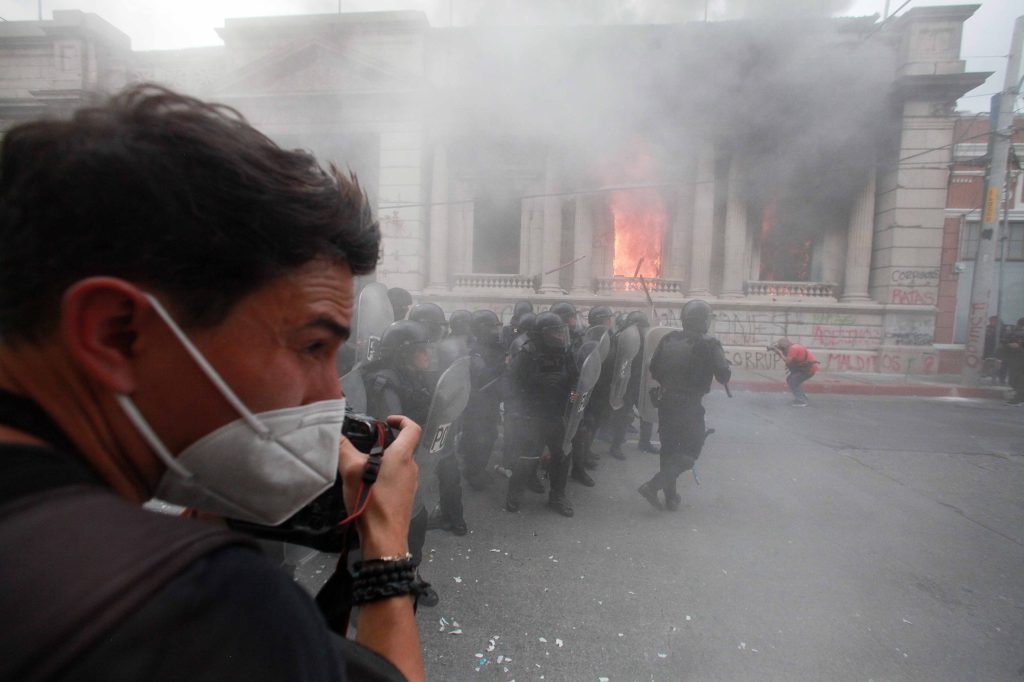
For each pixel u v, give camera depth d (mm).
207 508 546
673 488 4273
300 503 564
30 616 257
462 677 2365
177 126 394
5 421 372
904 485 5109
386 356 3041
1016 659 2553
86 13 15867
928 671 2455
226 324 434
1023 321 12516
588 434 5016
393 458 779
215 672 287
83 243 371
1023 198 14492
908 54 13898
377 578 689
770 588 3158
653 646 2596
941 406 10031
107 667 251
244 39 15898
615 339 5410
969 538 3906
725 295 15359
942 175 14156
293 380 505
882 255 14812
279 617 346
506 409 4383
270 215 419
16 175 378
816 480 5195
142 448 451
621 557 3520
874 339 14648
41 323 388
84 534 298
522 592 3074
